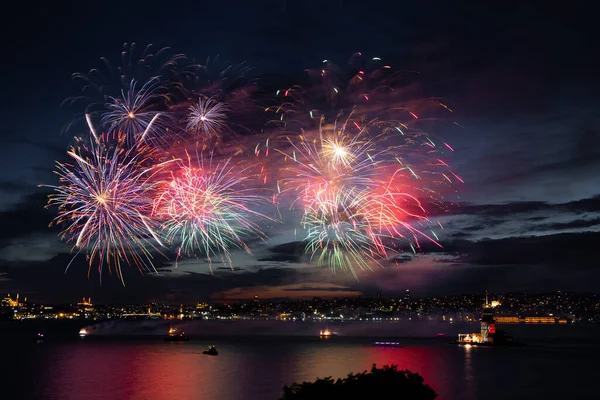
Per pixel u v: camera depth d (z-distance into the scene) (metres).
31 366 144.25
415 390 38.38
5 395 93.81
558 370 136.00
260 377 120.06
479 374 127.25
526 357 177.25
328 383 39.12
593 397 93.38
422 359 169.62
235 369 138.00
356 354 192.38
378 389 37.97
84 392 96.44
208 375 123.94
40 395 93.56
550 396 94.38
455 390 101.25
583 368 141.12
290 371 133.12
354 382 39.00
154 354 187.75
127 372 130.12
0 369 136.50
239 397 90.06
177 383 109.19
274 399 87.88
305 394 37.91
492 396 93.94
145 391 97.69
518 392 98.94
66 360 162.62
